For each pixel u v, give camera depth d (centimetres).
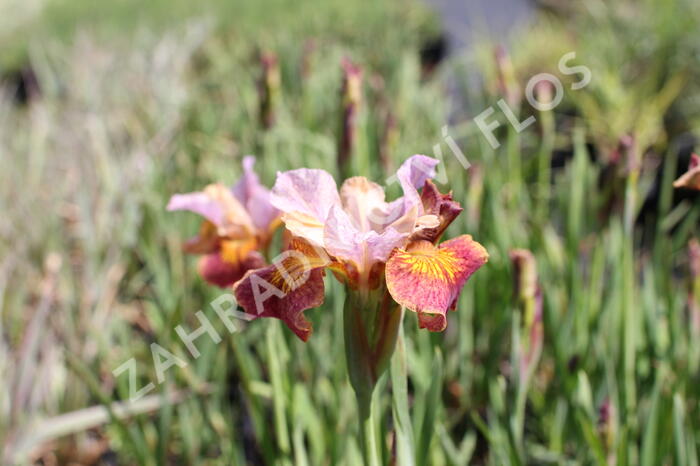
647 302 59
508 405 54
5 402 62
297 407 51
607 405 50
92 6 231
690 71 139
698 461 56
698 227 98
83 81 130
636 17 160
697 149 111
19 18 231
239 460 58
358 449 52
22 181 104
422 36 193
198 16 200
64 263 85
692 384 58
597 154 124
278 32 175
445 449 53
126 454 68
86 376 55
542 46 157
